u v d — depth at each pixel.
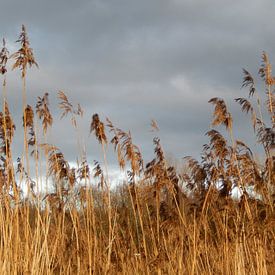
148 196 12.17
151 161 12.04
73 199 12.10
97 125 12.34
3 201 10.48
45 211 11.34
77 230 12.09
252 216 10.80
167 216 12.01
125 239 12.34
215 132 11.28
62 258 11.54
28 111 11.09
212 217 12.00
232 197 11.25
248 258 11.05
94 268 11.31
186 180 12.42
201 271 11.20
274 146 10.98
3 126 10.50
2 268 9.79
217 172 11.34
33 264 10.11
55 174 11.96
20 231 10.85
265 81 11.44
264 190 10.88
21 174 10.77
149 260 11.84
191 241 11.48
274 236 10.63
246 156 11.05
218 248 11.51
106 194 12.62
